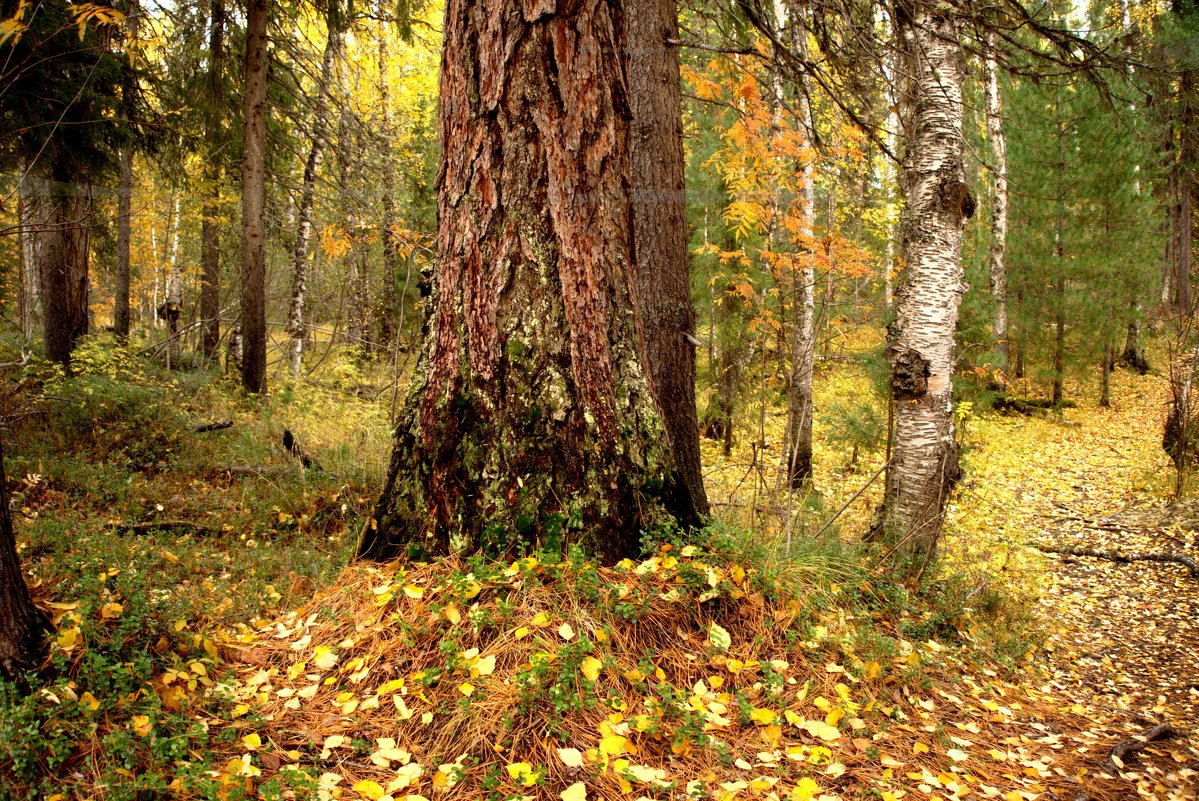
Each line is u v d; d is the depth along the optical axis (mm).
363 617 2969
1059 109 13359
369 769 2297
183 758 2225
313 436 7305
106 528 4406
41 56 5641
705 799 2273
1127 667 4820
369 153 10141
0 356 9133
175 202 15055
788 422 5719
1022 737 3307
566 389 3279
